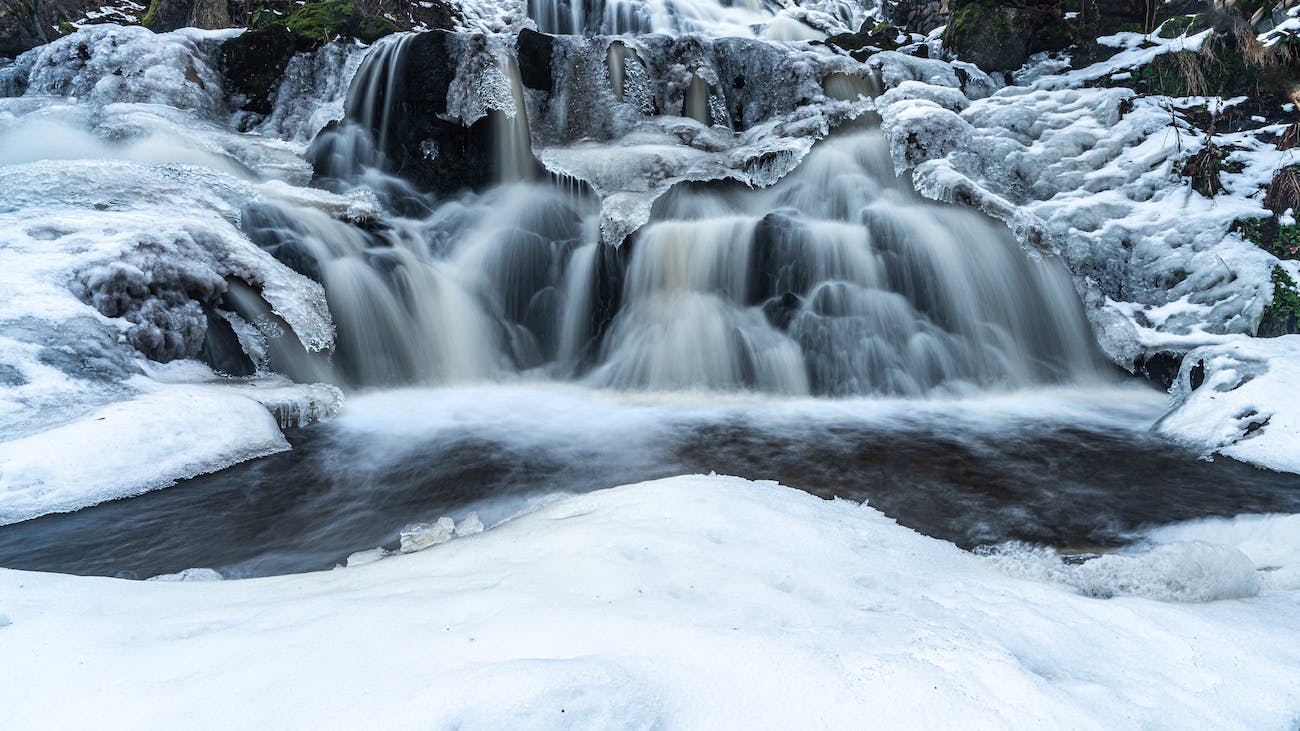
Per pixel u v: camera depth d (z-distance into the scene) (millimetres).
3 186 8109
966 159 10875
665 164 11180
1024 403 8336
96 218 7520
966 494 5168
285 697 1610
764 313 9750
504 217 11180
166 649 1912
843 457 6086
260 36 13422
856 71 13445
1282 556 3842
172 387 6156
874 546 3152
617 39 13094
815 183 11539
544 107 13156
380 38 13641
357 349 9141
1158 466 5762
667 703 1625
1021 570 3170
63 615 2180
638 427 7184
